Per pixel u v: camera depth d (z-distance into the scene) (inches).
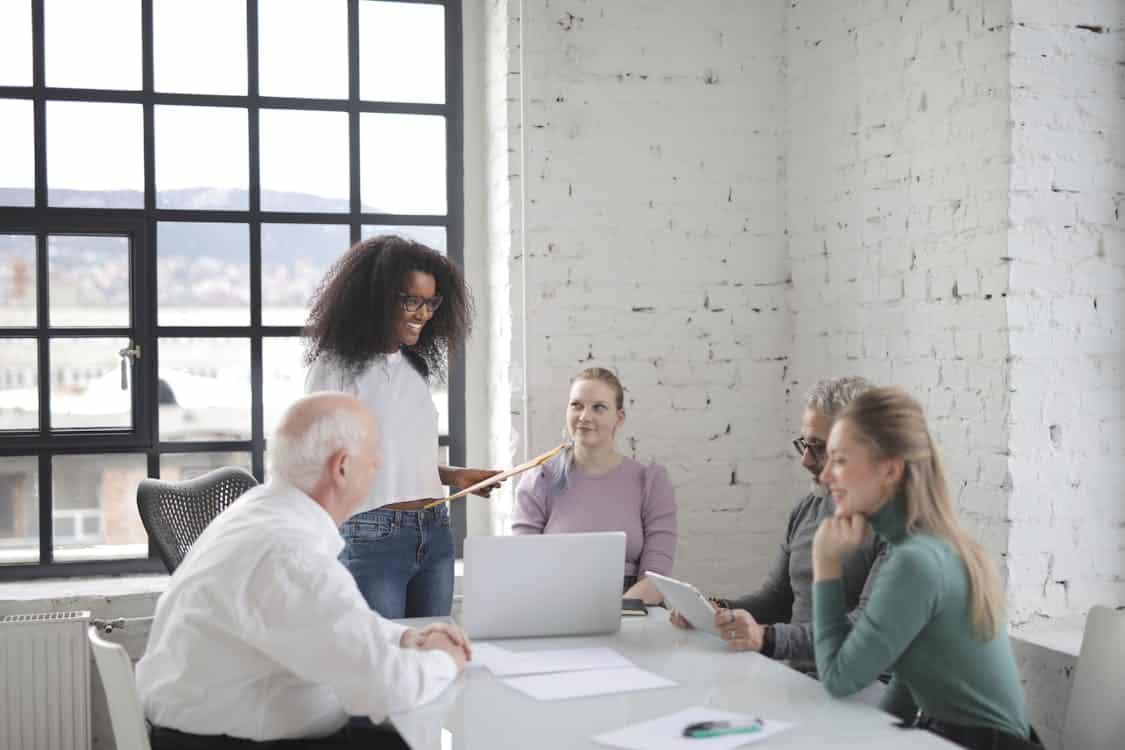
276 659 84.8
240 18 167.3
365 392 119.9
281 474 93.7
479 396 174.9
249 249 168.1
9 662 140.7
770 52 168.4
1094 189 132.5
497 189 167.8
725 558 167.6
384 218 173.3
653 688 89.3
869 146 151.5
